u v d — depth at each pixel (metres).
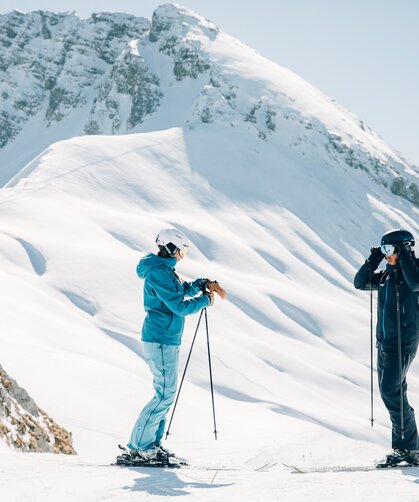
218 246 109.94
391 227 154.38
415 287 6.54
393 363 6.65
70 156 121.69
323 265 125.62
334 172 167.38
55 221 91.75
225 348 67.88
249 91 188.62
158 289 6.56
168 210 120.38
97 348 52.75
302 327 90.06
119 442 23.61
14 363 31.97
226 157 150.12
